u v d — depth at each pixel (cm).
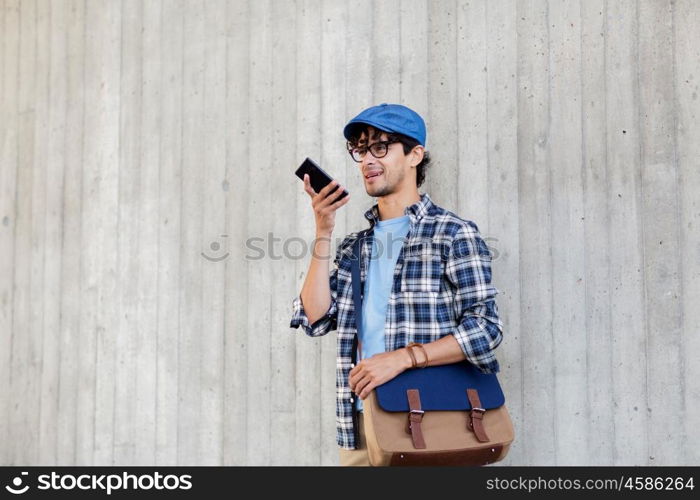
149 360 427
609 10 296
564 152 302
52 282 484
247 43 399
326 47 370
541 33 310
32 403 487
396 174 263
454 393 233
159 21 439
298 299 275
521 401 305
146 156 440
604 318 290
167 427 414
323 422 355
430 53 337
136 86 448
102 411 448
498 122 318
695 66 278
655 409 278
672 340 277
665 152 282
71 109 483
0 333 511
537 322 304
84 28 480
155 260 429
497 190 316
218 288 400
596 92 297
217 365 396
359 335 257
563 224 301
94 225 464
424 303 247
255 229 388
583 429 291
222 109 406
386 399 227
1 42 527
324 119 367
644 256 284
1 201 519
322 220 265
